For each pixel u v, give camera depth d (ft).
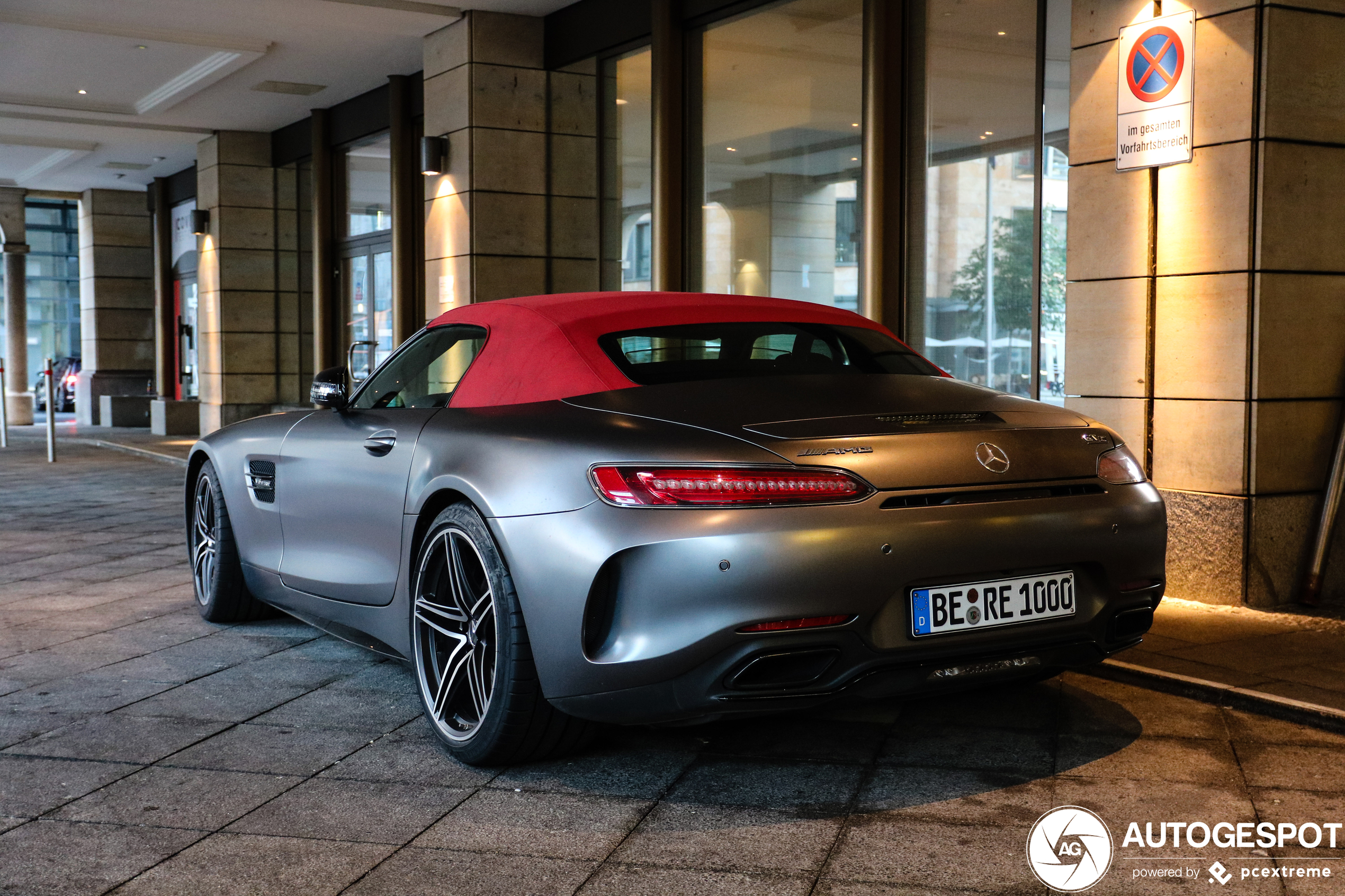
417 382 12.36
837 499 8.49
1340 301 16.76
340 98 45.01
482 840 8.26
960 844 7.98
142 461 46.16
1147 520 9.72
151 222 73.97
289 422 14.15
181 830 8.52
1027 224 21.70
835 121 25.45
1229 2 16.12
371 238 45.14
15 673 13.25
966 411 9.62
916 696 9.09
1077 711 11.14
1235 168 16.19
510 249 34.12
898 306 24.39
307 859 7.97
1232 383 16.34
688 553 8.35
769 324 11.26
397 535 11.22
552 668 8.99
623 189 32.63
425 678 10.56
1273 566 16.34
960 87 23.06
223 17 33.81
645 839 8.20
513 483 9.30
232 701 12.01
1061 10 20.92
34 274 110.22
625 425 9.17
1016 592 9.07
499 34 33.65
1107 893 7.23
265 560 14.30
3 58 39.06
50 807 9.04
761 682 8.48
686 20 29.22
